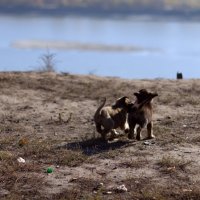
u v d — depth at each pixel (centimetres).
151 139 1462
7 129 1576
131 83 2183
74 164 1273
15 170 1234
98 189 1139
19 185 1158
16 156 1324
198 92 2044
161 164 1266
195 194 1107
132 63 8344
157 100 1917
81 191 1130
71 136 1504
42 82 2130
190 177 1201
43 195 1113
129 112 1427
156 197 1092
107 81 2203
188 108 1823
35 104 1855
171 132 1538
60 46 12900
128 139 1457
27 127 1598
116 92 2027
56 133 1537
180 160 1291
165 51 12100
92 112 1775
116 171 1234
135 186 1155
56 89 2052
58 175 1212
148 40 16575
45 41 14162
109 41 15975
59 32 19938
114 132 1442
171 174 1216
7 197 1098
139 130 1434
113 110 1432
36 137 1496
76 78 2244
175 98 1944
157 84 2178
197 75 5881
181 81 2256
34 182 1172
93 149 1379
